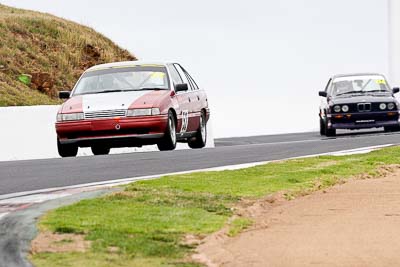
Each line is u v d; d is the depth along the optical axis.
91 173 34.41
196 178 30.44
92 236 19.73
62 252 18.34
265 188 28.30
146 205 24.12
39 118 56.91
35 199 26.30
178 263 17.89
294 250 19.50
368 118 60.72
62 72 102.62
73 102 45.94
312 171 33.44
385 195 28.44
